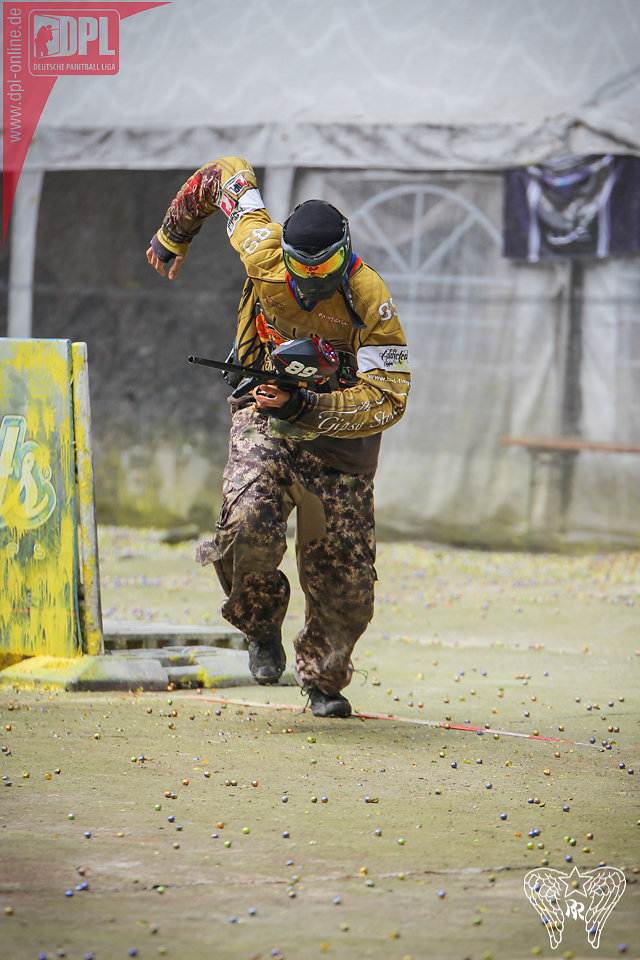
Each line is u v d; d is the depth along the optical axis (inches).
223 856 416.8
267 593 620.4
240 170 642.8
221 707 689.6
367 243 1649.9
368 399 568.1
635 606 1193.4
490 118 1555.1
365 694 759.1
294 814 474.0
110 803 480.4
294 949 336.8
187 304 1768.0
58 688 717.9
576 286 1577.3
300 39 1696.6
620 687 798.5
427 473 1657.2
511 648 966.4
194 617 1095.6
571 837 449.7
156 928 349.1
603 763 581.0
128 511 1802.4
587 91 1547.7
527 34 1609.3
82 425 737.0
